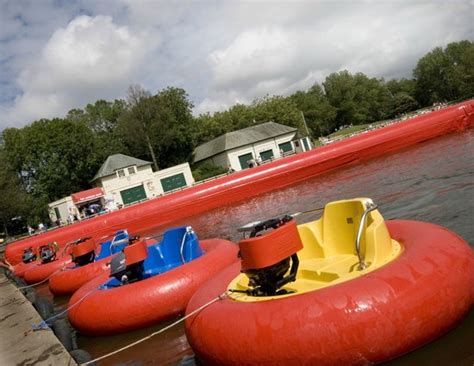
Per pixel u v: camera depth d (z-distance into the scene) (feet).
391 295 11.81
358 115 344.69
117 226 74.64
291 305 12.32
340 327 11.50
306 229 18.29
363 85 360.28
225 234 46.47
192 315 14.84
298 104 320.09
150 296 20.72
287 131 181.57
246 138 175.11
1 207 165.99
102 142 210.59
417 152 65.77
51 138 196.85
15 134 204.03
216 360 12.96
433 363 11.71
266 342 12.00
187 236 25.09
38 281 44.29
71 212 154.81
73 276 33.32
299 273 16.34
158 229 70.38
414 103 353.10
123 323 20.72
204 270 21.65
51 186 195.21
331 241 17.71
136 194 152.56
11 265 68.18
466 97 314.35
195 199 75.20
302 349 11.63
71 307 23.06
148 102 201.26
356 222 16.60
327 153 76.28
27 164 201.98
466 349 11.90
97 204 147.43
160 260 25.84
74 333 23.29
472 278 13.00
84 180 203.51
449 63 330.34
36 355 17.13
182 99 212.64
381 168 60.03
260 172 75.87
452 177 37.45
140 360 18.15
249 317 12.66
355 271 13.99
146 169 154.51
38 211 176.04
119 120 217.15
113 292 21.59
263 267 13.55
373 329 11.46
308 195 56.59
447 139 71.41
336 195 48.93
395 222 17.49
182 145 206.18
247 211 59.62
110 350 19.89
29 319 22.93
